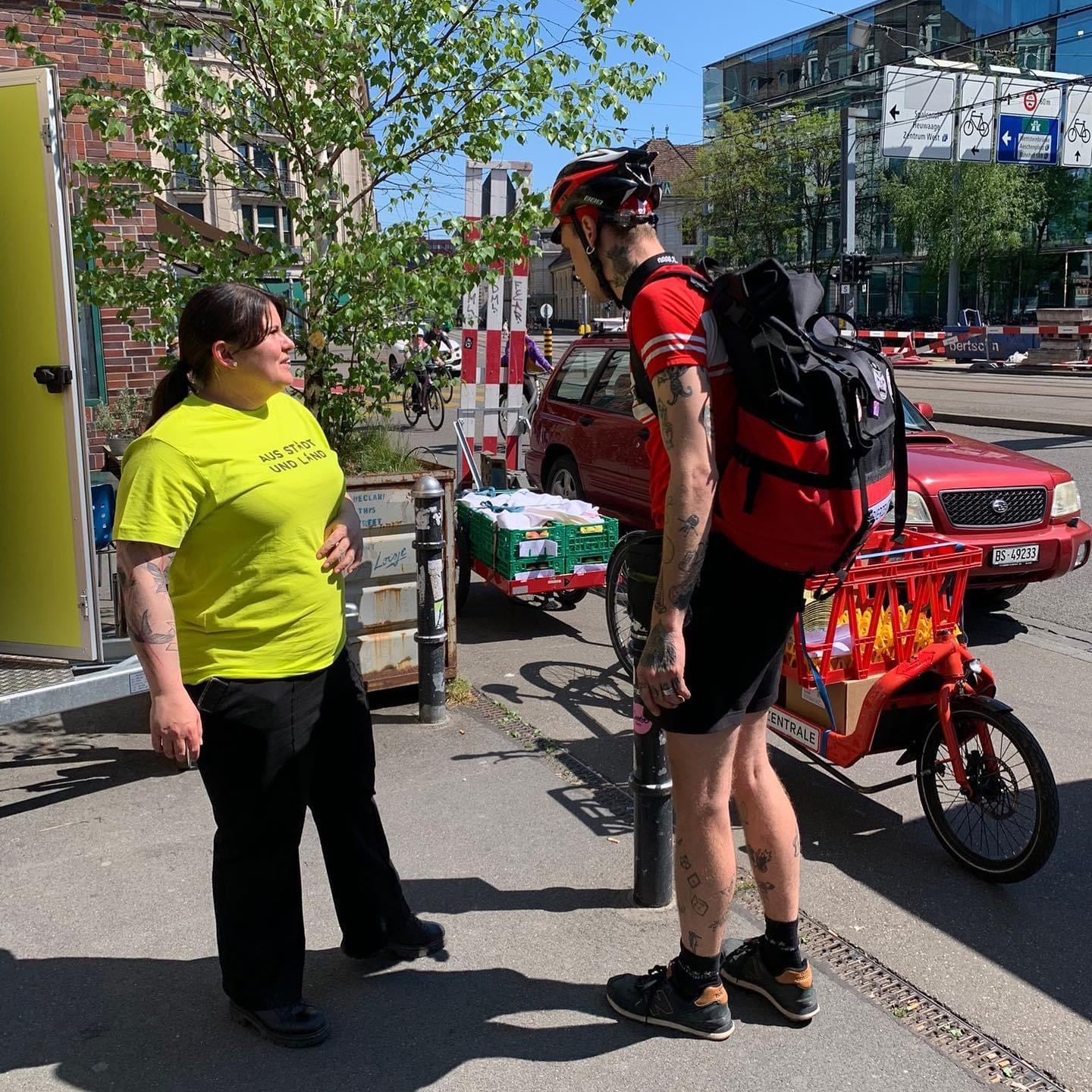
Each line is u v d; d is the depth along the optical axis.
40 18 6.82
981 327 32.19
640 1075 2.66
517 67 5.26
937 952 3.25
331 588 2.76
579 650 6.24
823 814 4.21
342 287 5.21
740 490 2.39
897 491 2.70
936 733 3.80
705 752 2.58
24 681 4.03
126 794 4.24
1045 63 45.34
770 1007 2.94
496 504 6.50
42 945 3.22
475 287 5.81
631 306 2.50
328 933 3.30
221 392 2.62
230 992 2.79
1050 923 3.42
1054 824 3.42
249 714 2.58
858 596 3.96
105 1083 2.63
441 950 3.19
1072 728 5.06
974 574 6.14
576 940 3.26
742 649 2.51
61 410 4.01
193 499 2.48
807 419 2.29
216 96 4.88
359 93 5.28
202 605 2.57
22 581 4.21
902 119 31.28
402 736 4.85
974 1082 2.66
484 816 4.07
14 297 3.99
